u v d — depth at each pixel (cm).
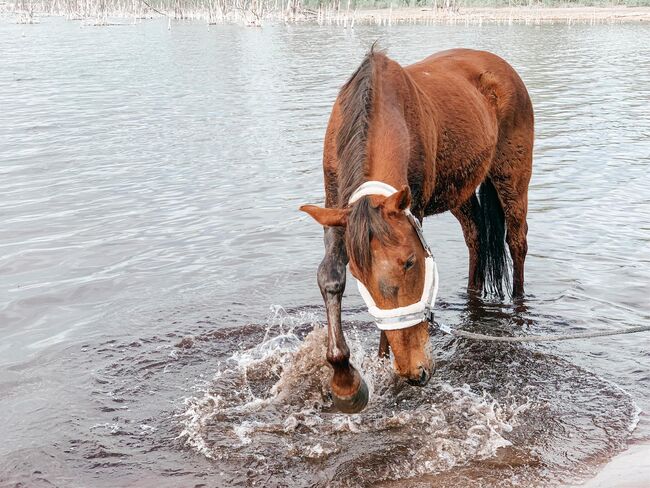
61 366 495
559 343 521
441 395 454
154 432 416
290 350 507
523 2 6469
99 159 1102
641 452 388
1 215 832
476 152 528
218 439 409
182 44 3588
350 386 366
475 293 614
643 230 757
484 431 412
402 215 345
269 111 1527
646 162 1036
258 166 1053
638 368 482
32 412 437
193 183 967
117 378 477
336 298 369
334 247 380
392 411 437
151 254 712
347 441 407
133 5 7088
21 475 375
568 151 1112
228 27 5116
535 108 1513
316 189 933
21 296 614
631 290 609
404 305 341
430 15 5597
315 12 6056
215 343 525
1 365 498
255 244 739
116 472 379
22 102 1712
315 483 369
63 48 3438
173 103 1667
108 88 1972
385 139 390
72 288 630
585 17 5159
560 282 632
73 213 841
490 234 604
